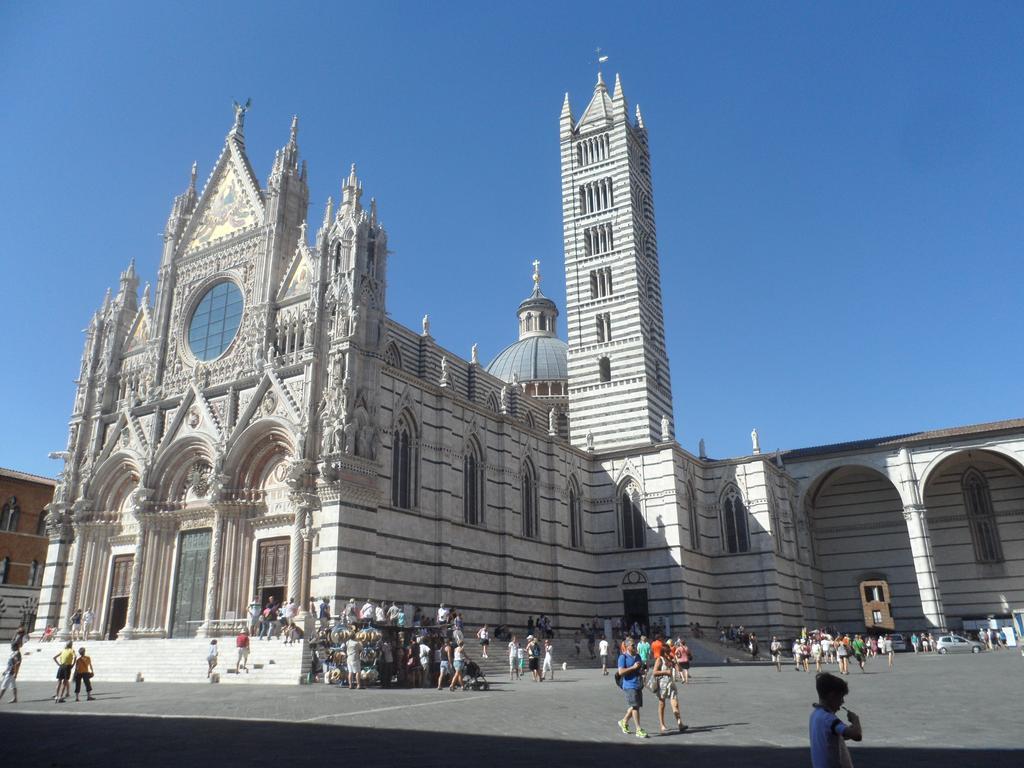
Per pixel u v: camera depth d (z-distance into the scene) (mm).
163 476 61562
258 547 55812
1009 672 45250
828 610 97375
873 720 25703
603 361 91438
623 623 75812
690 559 76312
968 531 93312
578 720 26891
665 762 18594
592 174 98062
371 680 40969
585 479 80500
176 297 69375
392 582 54125
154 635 57594
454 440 63656
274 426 56250
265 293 62031
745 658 69625
